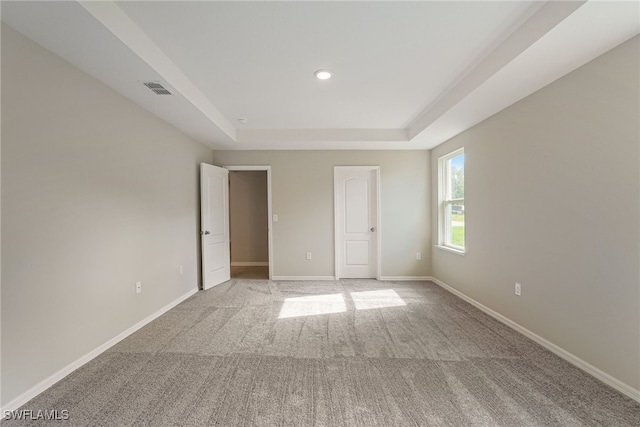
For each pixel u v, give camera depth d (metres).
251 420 1.74
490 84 2.55
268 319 3.37
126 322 2.90
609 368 2.06
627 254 1.93
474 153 3.78
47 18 1.69
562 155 2.42
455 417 1.76
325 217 5.31
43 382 2.00
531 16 1.95
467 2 1.82
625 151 1.93
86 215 2.39
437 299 4.12
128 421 1.73
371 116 4.04
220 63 2.57
